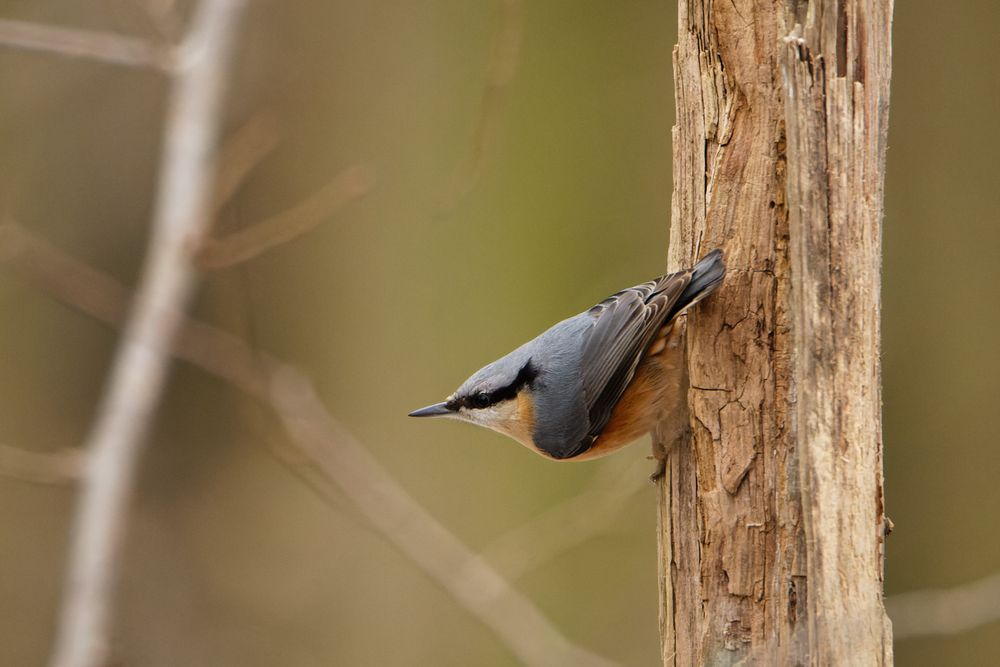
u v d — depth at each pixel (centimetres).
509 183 1180
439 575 1013
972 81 1148
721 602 612
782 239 609
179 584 1399
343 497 1024
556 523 1091
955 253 1142
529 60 1198
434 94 1235
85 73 1420
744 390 615
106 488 832
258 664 1312
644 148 1184
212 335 1085
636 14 1204
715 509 616
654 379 715
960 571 1113
